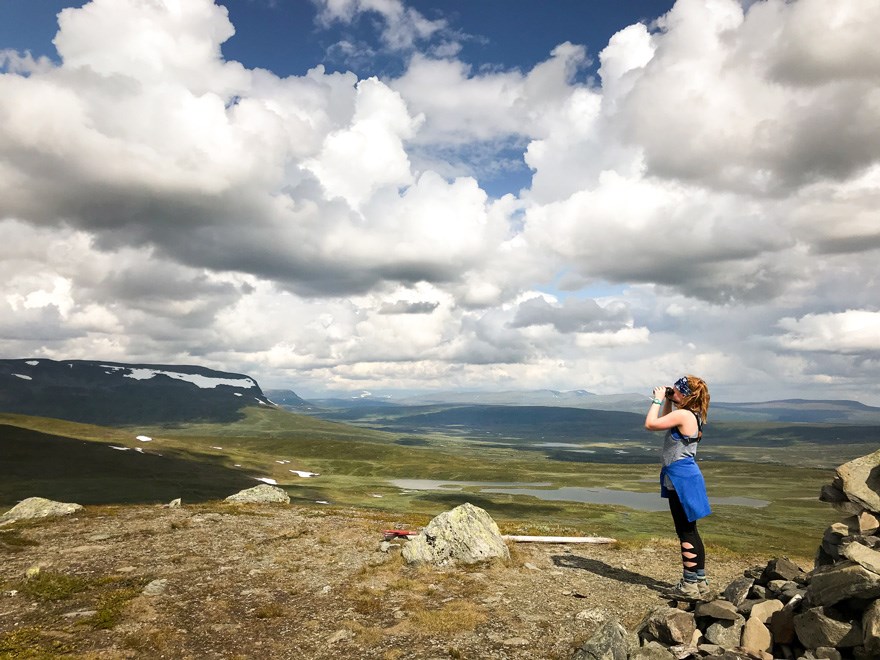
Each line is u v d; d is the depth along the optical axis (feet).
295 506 90.84
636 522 348.79
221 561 48.01
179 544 54.80
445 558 46.96
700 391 32.91
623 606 34.71
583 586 39.68
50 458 453.99
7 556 49.93
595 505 440.45
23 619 33.91
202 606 35.86
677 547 55.77
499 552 47.55
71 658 27.32
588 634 29.81
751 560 50.96
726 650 24.68
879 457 29.01
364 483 608.19
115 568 45.62
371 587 39.96
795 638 25.40
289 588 39.91
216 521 68.54
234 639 30.48
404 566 46.29
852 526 28.58
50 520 69.21
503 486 625.41
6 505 314.96
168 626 32.14
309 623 32.76
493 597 36.70
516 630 30.58
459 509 50.90
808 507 462.60
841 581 22.85
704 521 372.38
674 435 33.27
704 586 32.65
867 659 21.62
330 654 28.25
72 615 34.40
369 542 56.24
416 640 29.45
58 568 45.60
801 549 263.08
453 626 31.01
